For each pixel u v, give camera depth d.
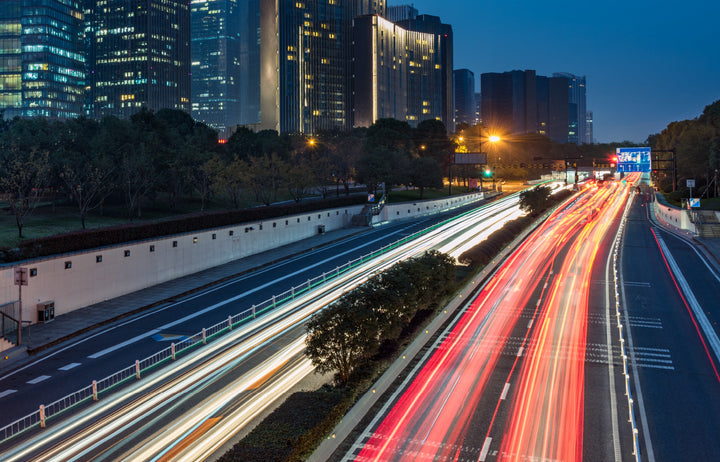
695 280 46.94
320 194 108.44
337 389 21.75
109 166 65.62
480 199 128.62
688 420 21.53
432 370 26.97
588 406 22.75
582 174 193.88
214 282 48.19
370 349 23.16
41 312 35.88
